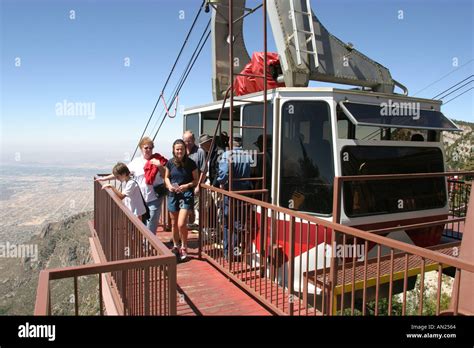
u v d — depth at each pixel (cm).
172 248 572
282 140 458
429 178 510
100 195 571
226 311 368
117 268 212
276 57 546
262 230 397
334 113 428
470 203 301
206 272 475
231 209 442
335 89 429
